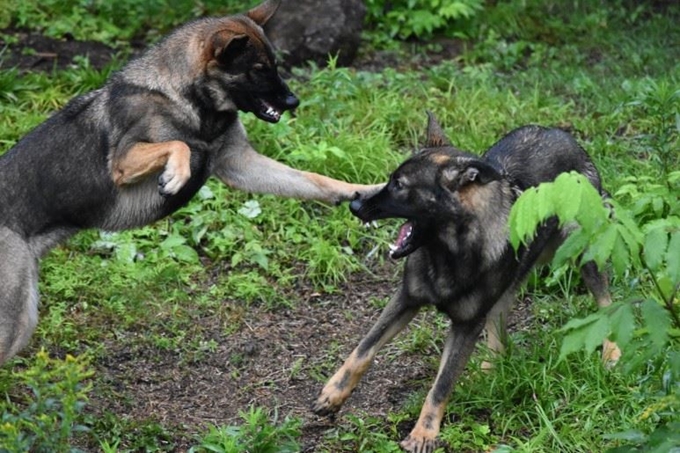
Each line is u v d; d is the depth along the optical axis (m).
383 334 6.77
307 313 8.25
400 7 12.88
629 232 4.77
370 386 7.31
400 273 8.70
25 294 6.73
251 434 6.43
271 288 8.41
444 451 6.52
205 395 7.28
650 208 7.11
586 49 12.52
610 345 7.25
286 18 11.66
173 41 7.07
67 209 6.99
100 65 11.48
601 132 10.34
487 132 10.29
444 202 6.41
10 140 9.62
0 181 6.84
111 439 6.62
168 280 8.42
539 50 12.40
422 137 10.31
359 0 12.05
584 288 8.22
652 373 6.11
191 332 7.94
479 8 12.87
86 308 8.10
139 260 8.65
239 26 7.09
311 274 8.60
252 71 7.04
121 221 7.15
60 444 5.80
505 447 6.20
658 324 4.84
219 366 7.60
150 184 7.09
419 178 6.45
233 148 7.42
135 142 6.90
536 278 8.16
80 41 11.95
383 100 10.65
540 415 6.55
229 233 8.92
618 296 7.80
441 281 6.55
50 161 6.95
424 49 12.43
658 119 9.32
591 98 11.12
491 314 7.18
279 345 7.84
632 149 9.91
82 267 8.45
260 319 8.16
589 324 4.87
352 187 7.48
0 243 6.70
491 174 6.34
